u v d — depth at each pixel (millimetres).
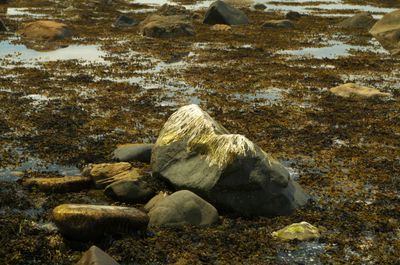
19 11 42781
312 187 11781
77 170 12406
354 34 34344
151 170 12039
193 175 10914
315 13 45000
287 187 10797
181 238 9367
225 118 16547
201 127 11477
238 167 10414
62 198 10906
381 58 26906
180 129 11805
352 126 16109
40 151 13477
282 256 8961
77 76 21625
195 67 23828
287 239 9445
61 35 30734
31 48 27859
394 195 11492
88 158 12992
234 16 37812
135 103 17953
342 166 13047
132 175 11523
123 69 23172
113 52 27141
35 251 8875
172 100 18438
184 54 26984
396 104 18547
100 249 8297
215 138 11062
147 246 9078
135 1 52812
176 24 32844
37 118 16047
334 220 10250
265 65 24578
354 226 10016
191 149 11344
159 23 32906
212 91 19781
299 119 16672
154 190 11242
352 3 52969
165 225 9695
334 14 44500
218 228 9805
